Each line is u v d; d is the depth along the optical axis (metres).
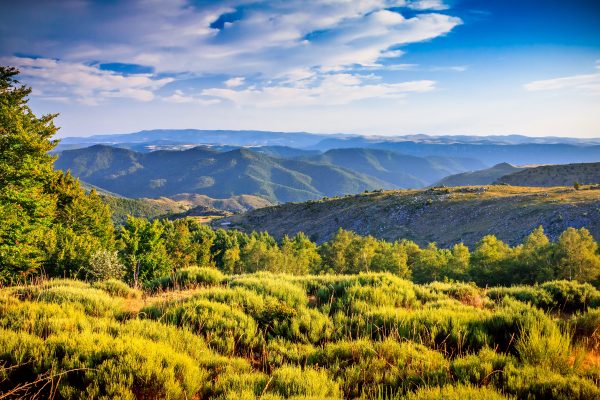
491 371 4.51
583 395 3.86
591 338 5.98
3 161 20.31
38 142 22.09
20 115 23.00
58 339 5.19
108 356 4.86
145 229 33.88
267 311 7.37
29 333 5.64
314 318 7.07
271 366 5.28
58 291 8.31
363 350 5.43
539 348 4.97
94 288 10.02
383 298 8.30
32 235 20.94
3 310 6.64
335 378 4.88
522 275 38.12
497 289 10.27
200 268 12.01
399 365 5.01
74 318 6.41
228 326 6.57
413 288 9.70
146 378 4.35
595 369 4.59
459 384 4.10
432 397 3.87
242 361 5.39
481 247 43.56
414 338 5.97
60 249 25.86
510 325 6.08
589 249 34.00
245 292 8.48
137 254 32.72
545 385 4.07
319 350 5.75
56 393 4.21
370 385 4.62
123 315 7.48
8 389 4.23
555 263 35.41
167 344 5.43
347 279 10.09
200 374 4.76
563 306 8.76
